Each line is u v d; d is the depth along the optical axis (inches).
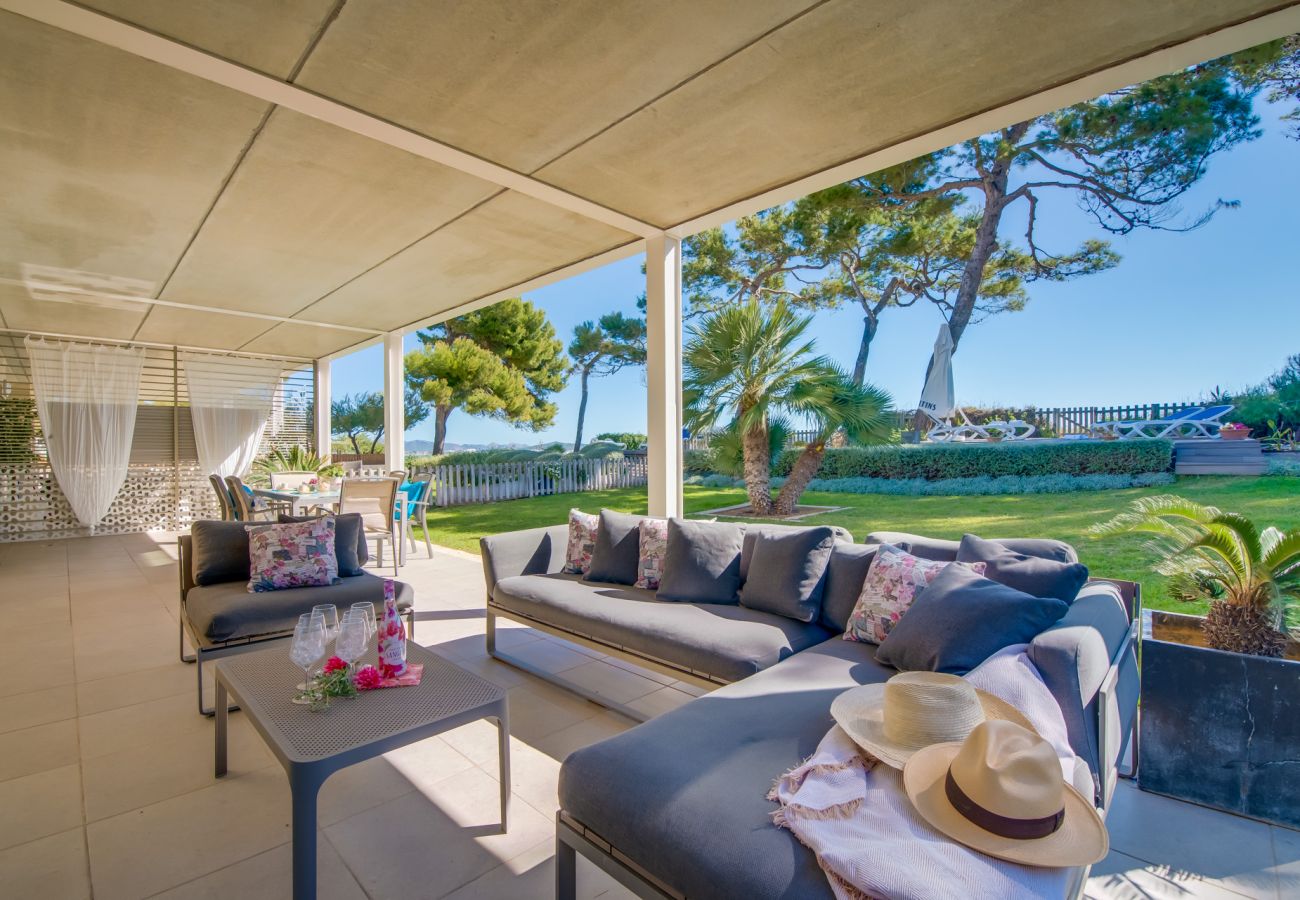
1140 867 68.1
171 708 111.0
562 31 85.7
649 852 51.1
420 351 529.7
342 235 169.2
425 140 116.0
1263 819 75.7
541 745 98.0
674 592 120.1
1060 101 101.2
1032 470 196.1
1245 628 84.0
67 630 156.7
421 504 261.7
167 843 73.2
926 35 84.7
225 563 132.0
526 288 222.4
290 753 62.1
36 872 67.9
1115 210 253.9
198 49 90.0
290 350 353.7
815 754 56.8
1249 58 210.4
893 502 217.2
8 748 96.1
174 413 341.1
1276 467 162.4
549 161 123.9
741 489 284.5
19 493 304.2
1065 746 59.5
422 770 90.4
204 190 141.3
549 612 119.9
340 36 87.0
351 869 69.1
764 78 95.7
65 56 94.0
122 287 220.5
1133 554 154.9
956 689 59.9
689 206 146.9
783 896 43.3
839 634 103.7
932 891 40.5
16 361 304.2
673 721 67.2
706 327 216.8
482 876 68.1
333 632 83.4
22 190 140.8
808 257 342.0
